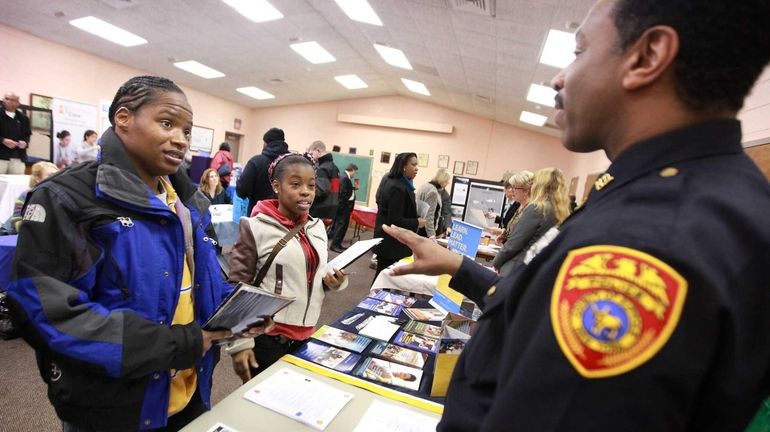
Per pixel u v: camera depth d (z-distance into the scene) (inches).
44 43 254.2
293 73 329.4
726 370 11.4
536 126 338.0
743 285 11.3
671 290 10.9
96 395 28.4
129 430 30.5
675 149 14.4
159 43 262.7
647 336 10.8
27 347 87.7
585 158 291.1
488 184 171.2
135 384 30.0
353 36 239.8
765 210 12.6
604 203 14.9
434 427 34.3
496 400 13.5
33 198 27.1
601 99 16.2
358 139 417.7
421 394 39.4
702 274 10.8
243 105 442.3
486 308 19.0
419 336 53.8
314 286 55.9
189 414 38.6
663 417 10.6
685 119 14.6
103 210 28.5
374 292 73.9
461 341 39.2
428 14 171.2
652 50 14.4
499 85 241.1
